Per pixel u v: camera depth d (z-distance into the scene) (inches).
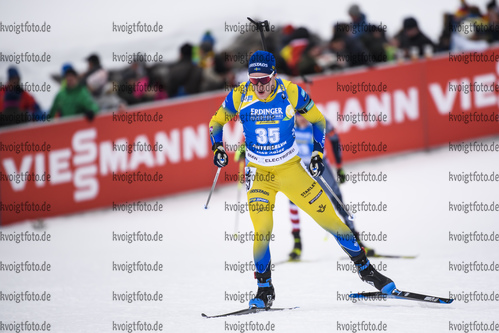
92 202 1312.7
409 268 738.8
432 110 1451.8
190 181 1368.1
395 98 1421.0
